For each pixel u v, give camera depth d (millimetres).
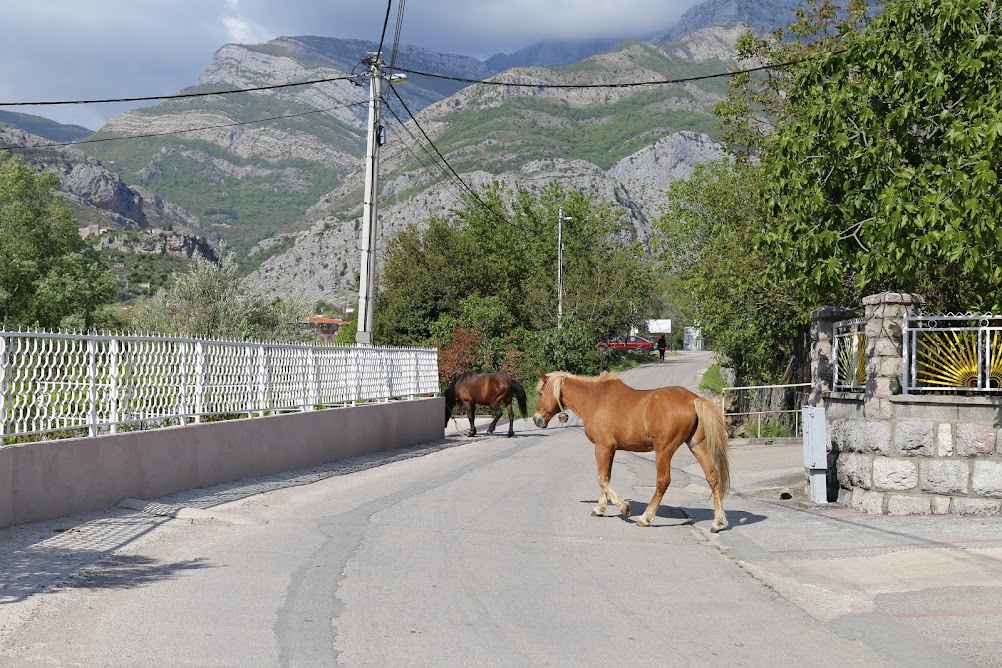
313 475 15695
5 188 61844
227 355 14320
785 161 14758
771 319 30578
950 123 13000
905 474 11547
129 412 11586
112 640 5766
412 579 7723
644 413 10883
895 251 12805
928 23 13438
